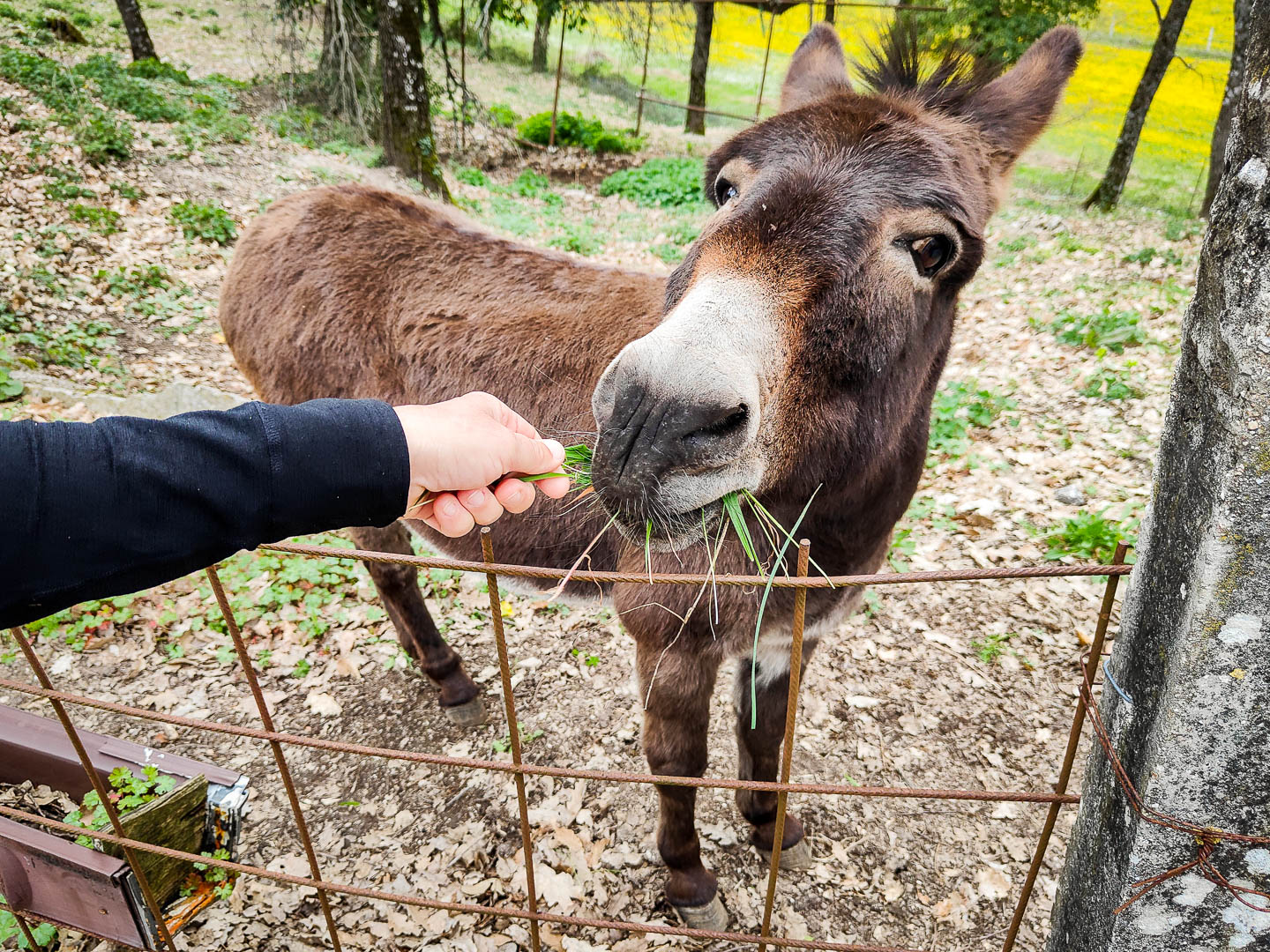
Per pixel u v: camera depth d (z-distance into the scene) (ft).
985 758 11.59
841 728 12.01
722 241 6.13
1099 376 22.04
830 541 8.03
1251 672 3.56
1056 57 8.13
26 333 19.89
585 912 9.44
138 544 3.19
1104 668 4.51
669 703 8.36
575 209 43.24
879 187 6.10
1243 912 4.10
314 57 61.00
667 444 5.28
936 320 7.15
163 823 7.67
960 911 9.55
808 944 5.70
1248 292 3.23
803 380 6.09
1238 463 3.29
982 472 18.42
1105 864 4.44
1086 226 39.91
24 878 7.14
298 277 11.19
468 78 73.67
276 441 3.37
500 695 12.60
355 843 10.21
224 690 12.29
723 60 92.89
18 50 38.55
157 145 34.37
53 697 5.65
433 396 10.23
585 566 9.62
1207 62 66.85
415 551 14.47
